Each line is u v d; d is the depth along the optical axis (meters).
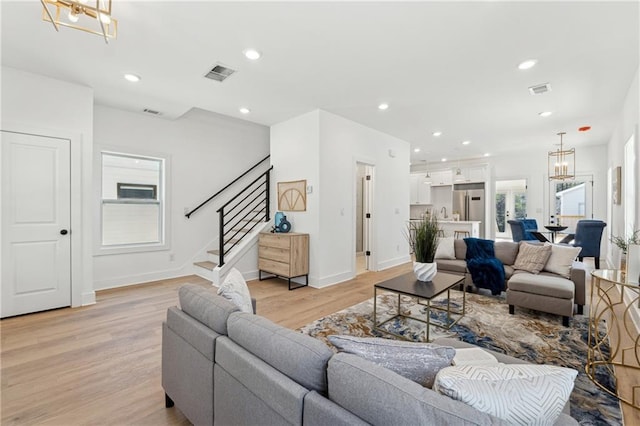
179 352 1.56
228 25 2.32
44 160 3.19
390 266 5.77
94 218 4.14
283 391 0.95
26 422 1.58
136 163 4.61
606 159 6.41
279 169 4.91
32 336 2.61
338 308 3.38
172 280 4.64
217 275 4.27
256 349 1.14
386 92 3.63
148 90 3.59
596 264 5.14
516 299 3.12
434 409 0.72
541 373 0.80
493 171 7.91
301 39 2.52
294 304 3.52
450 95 3.72
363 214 7.48
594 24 2.29
